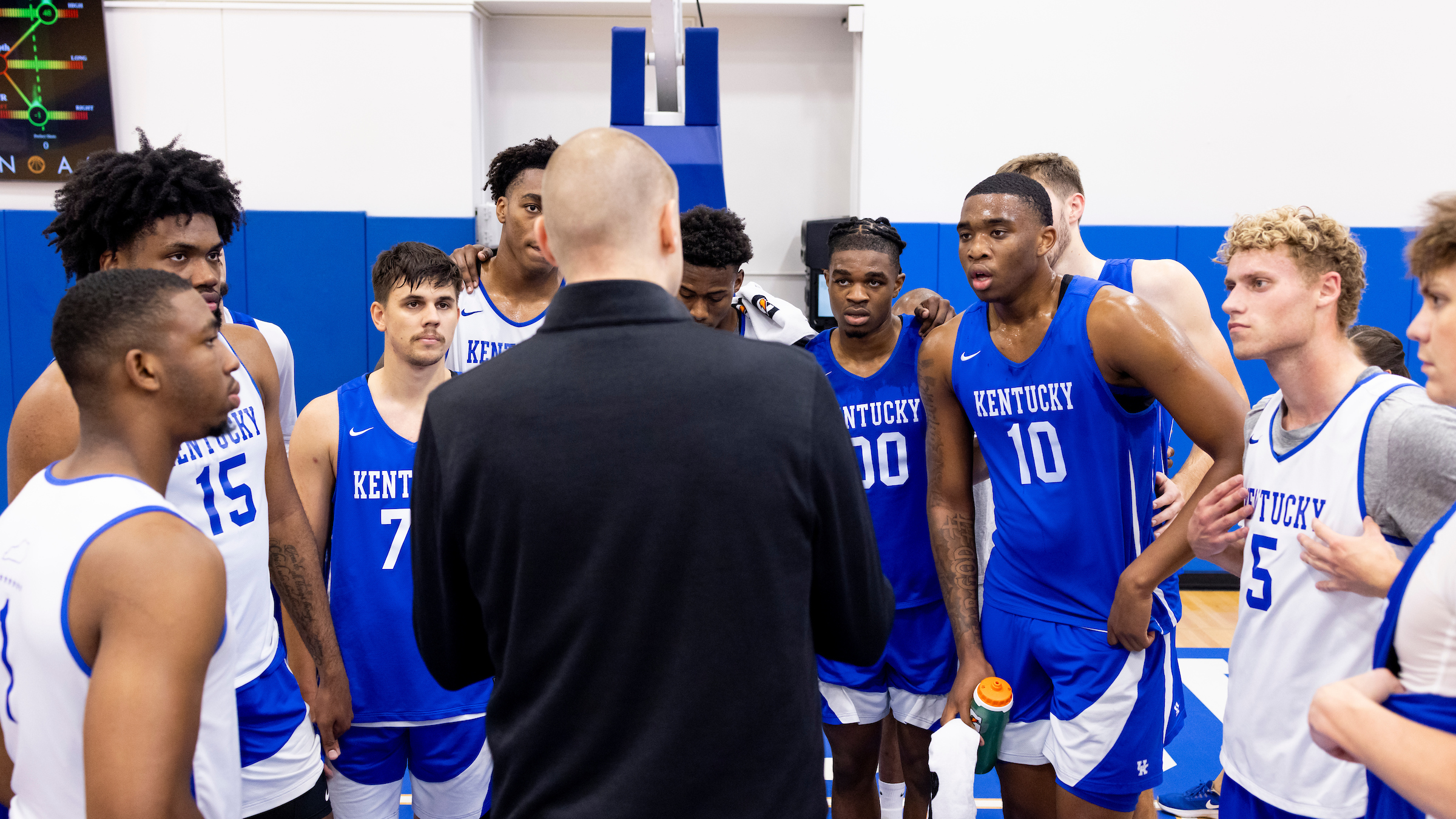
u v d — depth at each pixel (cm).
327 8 474
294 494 196
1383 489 146
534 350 110
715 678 105
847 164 523
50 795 112
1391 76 463
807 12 498
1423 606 108
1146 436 189
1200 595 485
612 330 108
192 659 108
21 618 109
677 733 105
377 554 205
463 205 487
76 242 164
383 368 218
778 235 530
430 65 479
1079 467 186
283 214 483
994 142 473
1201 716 342
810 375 112
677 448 104
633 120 228
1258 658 166
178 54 476
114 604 106
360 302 490
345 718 197
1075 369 183
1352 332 249
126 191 157
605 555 104
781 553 107
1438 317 110
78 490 113
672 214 116
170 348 118
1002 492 198
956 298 480
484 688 211
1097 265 262
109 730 102
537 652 108
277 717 180
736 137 523
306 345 492
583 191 110
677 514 104
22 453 150
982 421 197
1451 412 143
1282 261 155
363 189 486
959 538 206
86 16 466
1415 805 106
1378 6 459
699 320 214
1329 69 464
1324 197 471
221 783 134
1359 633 150
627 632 104
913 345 226
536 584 106
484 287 248
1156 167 471
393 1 473
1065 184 249
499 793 114
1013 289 182
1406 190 468
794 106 520
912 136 474
